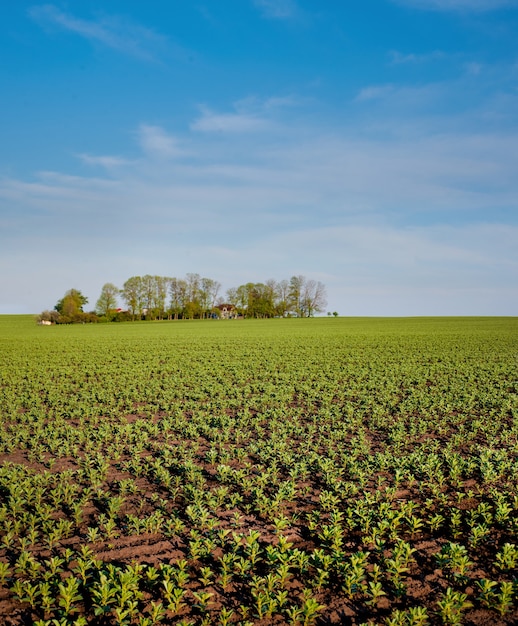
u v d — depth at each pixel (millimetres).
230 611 5953
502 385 22156
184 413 17859
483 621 6016
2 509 8758
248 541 7449
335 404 19125
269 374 26375
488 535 8180
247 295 127938
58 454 12750
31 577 6852
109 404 19297
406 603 6367
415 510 9195
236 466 11992
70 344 47406
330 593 6594
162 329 75688
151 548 7789
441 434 14812
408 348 39750
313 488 10484
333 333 59906
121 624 5750
